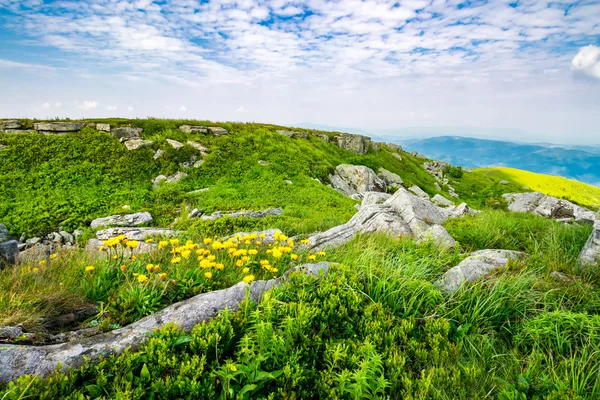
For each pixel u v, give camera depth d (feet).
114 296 13.93
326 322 13.39
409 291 16.03
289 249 18.83
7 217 48.55
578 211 66.18
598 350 11.50
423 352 11.93
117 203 57.98
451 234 30.66
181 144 84.17
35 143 71.26
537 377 10.83
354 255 22.59
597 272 19.03
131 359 9.88
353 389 9.65
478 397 9.93
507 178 380.78
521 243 28.04
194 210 53.88
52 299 12.89
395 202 39.50
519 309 15.24
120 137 82.07
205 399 9.36
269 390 10.03
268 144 99.40
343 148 138.31
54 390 8.63
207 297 13.74
